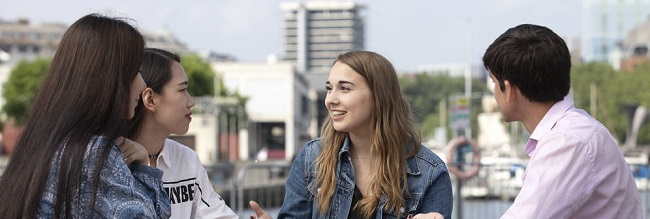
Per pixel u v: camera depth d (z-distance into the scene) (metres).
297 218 3.85
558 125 3.02
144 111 3.42
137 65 2.67
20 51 136.25
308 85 116.50
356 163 3.81
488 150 37.12
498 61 3.11
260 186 13.52
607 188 2.97
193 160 3.65
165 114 3.42
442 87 140.38
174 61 3.47
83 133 2.53
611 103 86.38
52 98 2.57
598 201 2.98
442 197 3.76
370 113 3.72
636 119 48.31
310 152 3.86
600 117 86.81
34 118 2.58
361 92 3.70
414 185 3.75
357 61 3.72
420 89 140.25
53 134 2.52
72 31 2.64
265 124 93.25
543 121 3.08
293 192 3.86
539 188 2.90
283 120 88.56
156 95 3.41
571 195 2.90
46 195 2.48
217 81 69.25
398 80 3.78
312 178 3.81
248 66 88.94
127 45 2.64
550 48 3.06
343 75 3.71
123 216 2.47
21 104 59.91
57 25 142.75
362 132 3.76
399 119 3.73
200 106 62.53
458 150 11.81
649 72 88.38
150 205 2.53
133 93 2.68
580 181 2.91
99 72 2.58
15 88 60.22
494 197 12.46
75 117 2.54
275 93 88.88
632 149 45.03
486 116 91.81
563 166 2.91
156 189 2.64
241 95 85.00
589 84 91.25
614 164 2.98
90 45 2.60
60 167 2.49
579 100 90.75
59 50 2.63
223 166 12.75
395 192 3.69
